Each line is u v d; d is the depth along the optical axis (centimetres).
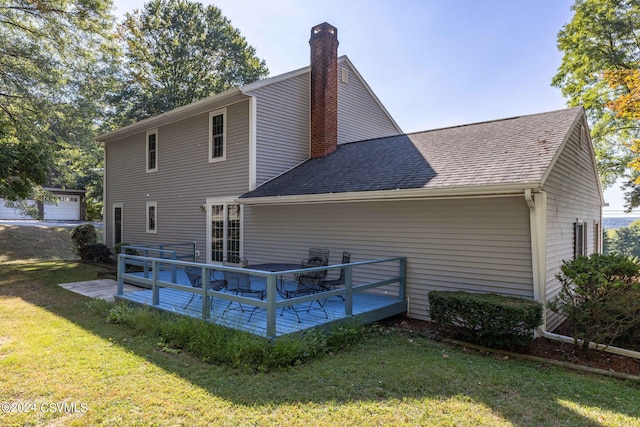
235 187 1018
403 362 457
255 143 970
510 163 603
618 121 1683
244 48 2584
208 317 561
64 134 1688
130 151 1445
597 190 1135
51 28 1461
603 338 513
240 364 431
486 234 613
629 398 375
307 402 348
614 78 1171
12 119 1516
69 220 2733
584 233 919
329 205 827
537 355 503
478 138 795
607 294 476
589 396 376
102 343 517
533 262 562
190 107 1080
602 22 1551
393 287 726
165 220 1259
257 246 968
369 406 342
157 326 564
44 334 556
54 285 1011
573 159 797
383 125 1370
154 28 2408
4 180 1092
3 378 397
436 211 669
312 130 1102
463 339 560
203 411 331
